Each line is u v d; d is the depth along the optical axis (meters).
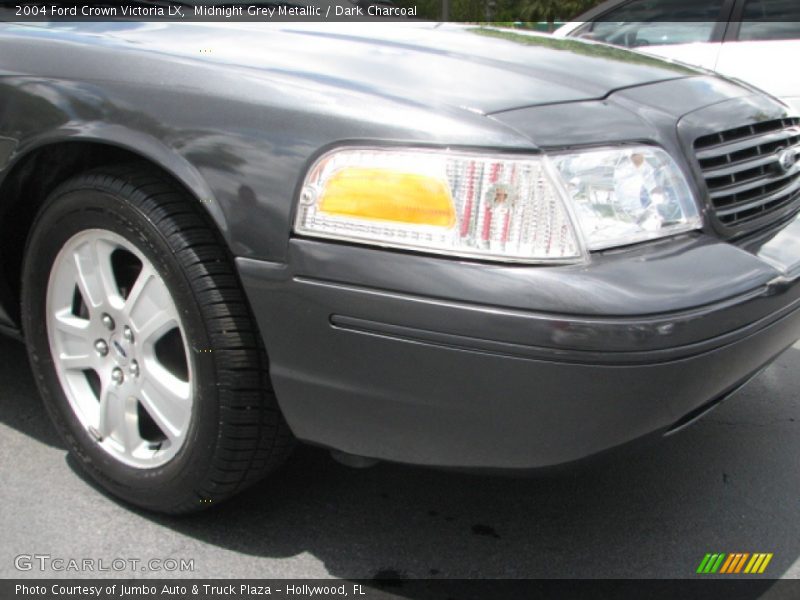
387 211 1.81
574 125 1.93
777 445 2.87
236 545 2.27
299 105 1.92
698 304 1.79
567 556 2.29
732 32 5.80
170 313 2.12
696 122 2.18
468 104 1.90
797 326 2.20
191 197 2.06
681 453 2.81
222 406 2.04
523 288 1.72
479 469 1.89
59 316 2.40
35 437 2.76
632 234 1.89
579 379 1.73
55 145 2.26
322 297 1.85
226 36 2.44
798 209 2.55
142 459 2.31
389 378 1.84
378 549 2.28
